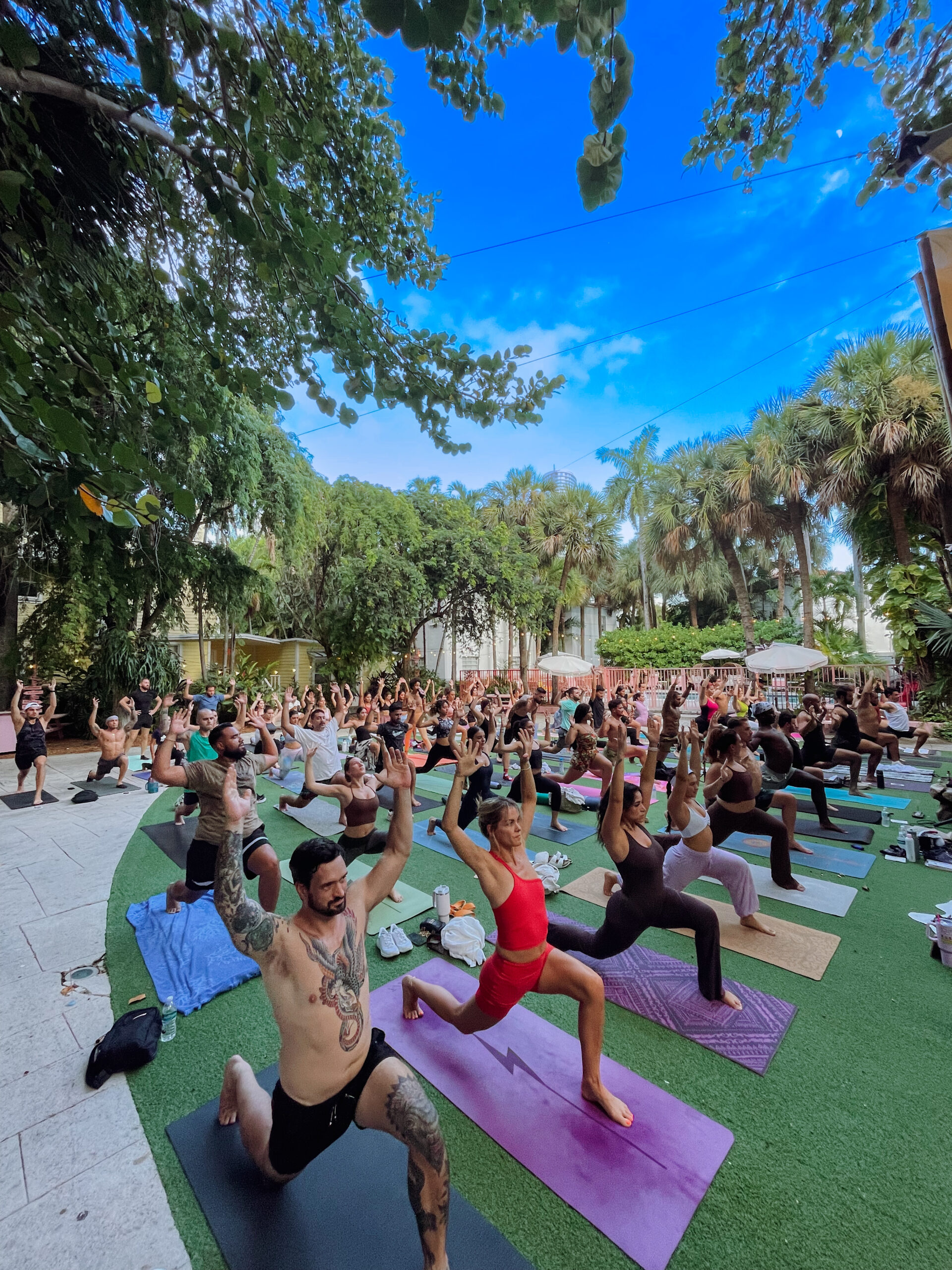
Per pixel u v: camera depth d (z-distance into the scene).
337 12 3.72
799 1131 2.64
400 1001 3.61
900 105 3.92
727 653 20.92
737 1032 3.30
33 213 3.60
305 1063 1.91
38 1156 2.51
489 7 1.88
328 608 20.53
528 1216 2.23
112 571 12.30
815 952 4.17
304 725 8.32
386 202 4.52
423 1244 1.88
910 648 14.19
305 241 2.81
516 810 2.81
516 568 22.22
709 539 23.67
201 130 2.62
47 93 2.81
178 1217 2.24
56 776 10.62
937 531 16.39
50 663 13.27
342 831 7.07
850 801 8.34
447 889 4.54
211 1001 3.66
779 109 3.84
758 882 5.44
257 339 3.99
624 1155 2.48
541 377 4.12
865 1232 2.17
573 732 6.96
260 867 4.27
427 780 10.02
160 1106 2.80
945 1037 3.29
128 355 3.00
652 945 4.38
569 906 5.01
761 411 20.03
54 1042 3.26
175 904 4.75
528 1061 3.07
